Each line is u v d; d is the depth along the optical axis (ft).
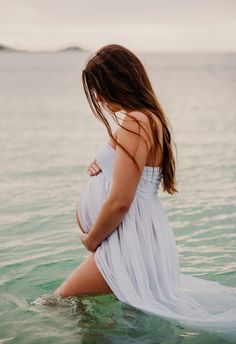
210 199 22.27
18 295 12.83
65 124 54.70
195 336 10.12
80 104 85.51
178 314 10.64
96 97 10.94
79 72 328.70
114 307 11.10
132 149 10.48
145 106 10.88
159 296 11.04
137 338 10.21
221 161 31.17
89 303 11.33
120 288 10.87
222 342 9.90
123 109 10.86
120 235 11.04
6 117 63.62
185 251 16.10
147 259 11.04
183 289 12.11
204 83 172.76
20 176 27.48
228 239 17.16
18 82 189.37
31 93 120.78
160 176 11.43
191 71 337.52
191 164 30.30
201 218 19.53
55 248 16.55
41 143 40.22
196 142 39.73
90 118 60.80
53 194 23.47
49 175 27.66
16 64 590.96
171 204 21.53
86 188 11.91
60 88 146.30
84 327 10.82
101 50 10.93
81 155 34.01
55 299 11.60
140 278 10.90
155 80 200.85
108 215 10.72
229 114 64.95
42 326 10.94
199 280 12.77
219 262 15.11
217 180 26.03
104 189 11.38
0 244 16.96
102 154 11.38
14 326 11.02
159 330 10.41
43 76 258.98
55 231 18.30
